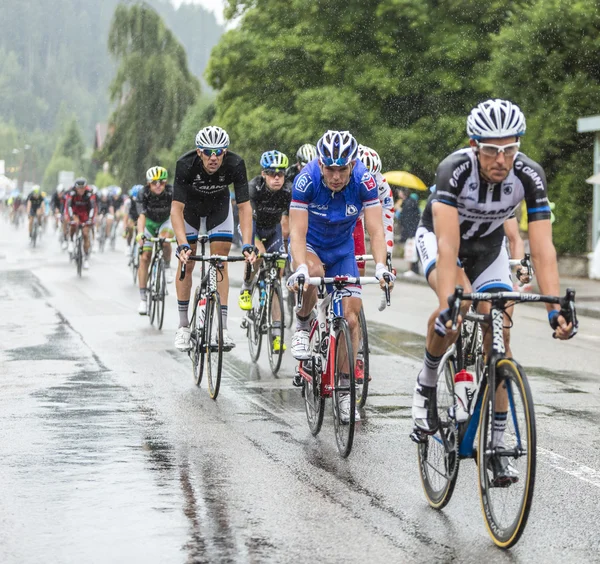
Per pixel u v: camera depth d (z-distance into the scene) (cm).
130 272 3606
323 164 1038
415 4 4447
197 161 1405
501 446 754
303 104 4650
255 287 1653
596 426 1186
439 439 847
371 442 1097
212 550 739
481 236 838
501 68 3666
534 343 1934
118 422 1189
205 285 1408
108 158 8875
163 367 1596
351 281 1053
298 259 1061
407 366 1614
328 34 4709
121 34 8744
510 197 801
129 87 8769
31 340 1891
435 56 4447
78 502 861
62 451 1045
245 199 1441
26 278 3306
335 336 1059
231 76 5144
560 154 3744
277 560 718
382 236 1095
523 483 725
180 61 8781
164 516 823
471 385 813
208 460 1012
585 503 873
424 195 4644
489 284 844
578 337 2045
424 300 2786
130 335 1967
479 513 844
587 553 740
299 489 909
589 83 3591
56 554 729
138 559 719
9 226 9212
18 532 779
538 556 733
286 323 2023
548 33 3594
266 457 1027
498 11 4394
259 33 5059
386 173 4181
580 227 3669
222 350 1318
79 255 3384
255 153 4934
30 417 1212
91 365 1609
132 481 930
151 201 2189
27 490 898
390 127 4566
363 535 778
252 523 806
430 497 863
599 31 3572
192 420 1205
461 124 4397
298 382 1181
